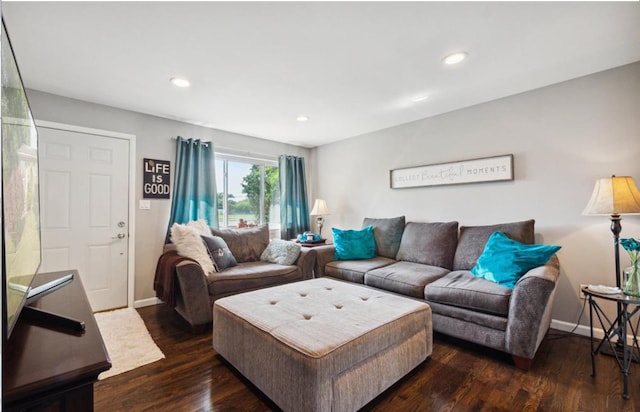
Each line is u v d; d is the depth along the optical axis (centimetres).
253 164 439
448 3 158
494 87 267
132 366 199
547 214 264
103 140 303
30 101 264
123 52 204
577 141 249
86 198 293
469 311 219
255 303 201
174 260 262
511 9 163
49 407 68
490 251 247
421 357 192
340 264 328
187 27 176
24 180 101
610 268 234
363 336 154
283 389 147
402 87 266
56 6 156
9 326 76
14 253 84
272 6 159
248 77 243
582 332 244
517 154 282
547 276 191
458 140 323
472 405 160
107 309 304
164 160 342
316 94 279
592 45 200
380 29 181
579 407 157
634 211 195
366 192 418
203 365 201
